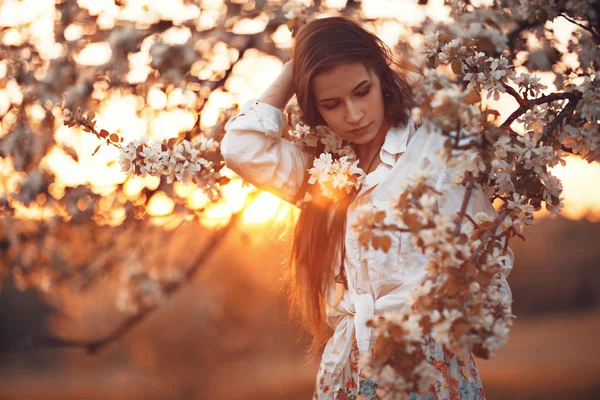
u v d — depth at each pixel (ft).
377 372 4.39
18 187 10.74
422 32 8.91
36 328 67.67
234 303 32.53
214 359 38.50
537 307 81.92
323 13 9.27
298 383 44.19
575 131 5.50
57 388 57.47
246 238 10.75
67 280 11.84
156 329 37.93
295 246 6.10
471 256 4.51
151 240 11.93
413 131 5.59
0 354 69.41
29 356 68.49
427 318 4.33
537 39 7.43
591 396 47.70
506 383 53.11
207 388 39.40
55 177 10.70
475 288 4.41
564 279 80.12
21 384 61.77
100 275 12.05
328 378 5.66
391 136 5.57
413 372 4.32
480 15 7.39
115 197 10.64
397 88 5.61
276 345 38.68
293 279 6.25
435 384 5.20
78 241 11.37
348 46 5.32
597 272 79.15
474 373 5.47
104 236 11.38
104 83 9.69
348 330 5.59
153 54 9.14
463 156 4.59
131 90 9.74
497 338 4.35
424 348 5.20
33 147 10.50
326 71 5.31
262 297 32.14
